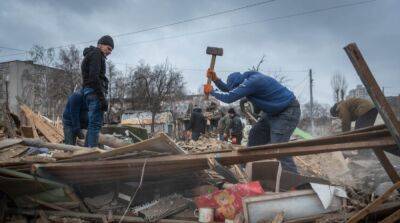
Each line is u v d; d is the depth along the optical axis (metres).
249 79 5.29
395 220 3.12
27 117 10.35
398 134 2.99
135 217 4.14
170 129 35.69
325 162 6.51
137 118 32.94
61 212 4.41
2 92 41.25
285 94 5.36
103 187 4.67
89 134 5.58
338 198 3.66
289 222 3.48
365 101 7.54
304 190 3.71
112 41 5.88
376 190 3.92
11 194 4.46
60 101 36.31
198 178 4.60
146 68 37.22
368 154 6.80
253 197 3.62
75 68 36.22
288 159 4.97
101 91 5.62
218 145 9.10
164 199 4.29
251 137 5.80
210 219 3.85
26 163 4.25
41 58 39.06
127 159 4.15
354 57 3.08
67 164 4.15
